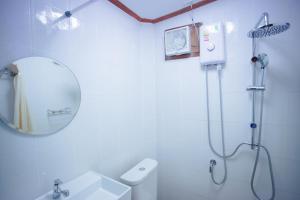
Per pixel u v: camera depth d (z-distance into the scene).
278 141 1.14
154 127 1.70
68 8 0.98
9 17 0.74
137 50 1.58
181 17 1.51
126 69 1.44
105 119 1.24
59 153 0.94
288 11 1.07
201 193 1.48
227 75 1.30
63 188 0.93
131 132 1.50
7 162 0.74
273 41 1.12
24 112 0.80
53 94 0.91
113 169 1.31
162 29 1.62
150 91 1.67
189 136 1.51
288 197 1.12
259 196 1.22
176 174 1.61
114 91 1.32
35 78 0.84
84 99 1.08
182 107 1.54
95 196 0.98
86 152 1.10
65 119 0.97
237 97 1.27
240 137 1.27
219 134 1.36
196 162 1.49
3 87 0.73
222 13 1.30
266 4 1.14
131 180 1.16
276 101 1.13
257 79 1.18
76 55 1.03
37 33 0.84
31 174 0.82
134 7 1.44
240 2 1.23
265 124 1.17
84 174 1.08
